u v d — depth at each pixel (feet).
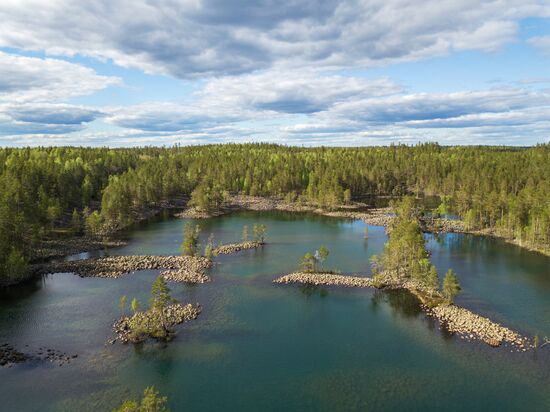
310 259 386.93
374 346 247.09
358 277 366.63
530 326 270.46
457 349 242.78
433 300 309.22
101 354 234.38
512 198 613.93
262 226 517.55
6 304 303.27
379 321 280.10
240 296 323.16
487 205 601.21
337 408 192.95
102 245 490.49
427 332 263.90
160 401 168.76
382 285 343.26
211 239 529.86
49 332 259.39
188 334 260.21
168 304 300.81
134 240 522.06
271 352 240.32
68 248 464.65
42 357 230.07
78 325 268.62
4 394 198.49
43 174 650.84
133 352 237.66
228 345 247.70
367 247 483.10
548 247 467.52
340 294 327.67
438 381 212.43
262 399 198.80
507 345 245.65
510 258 435.53
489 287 342.85
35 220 471.62
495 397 199.93
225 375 217.36
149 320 267.18
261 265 407.44
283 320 281.54
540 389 205.36
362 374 219.00
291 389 206.39
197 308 298.35
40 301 309.01
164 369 221.46
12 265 343.46
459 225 605.73
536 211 499.92
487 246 492.13
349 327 271.49
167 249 475.72
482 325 266.57
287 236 548.72
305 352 240.53
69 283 348.79
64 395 198.39
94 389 203.51
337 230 590.96
